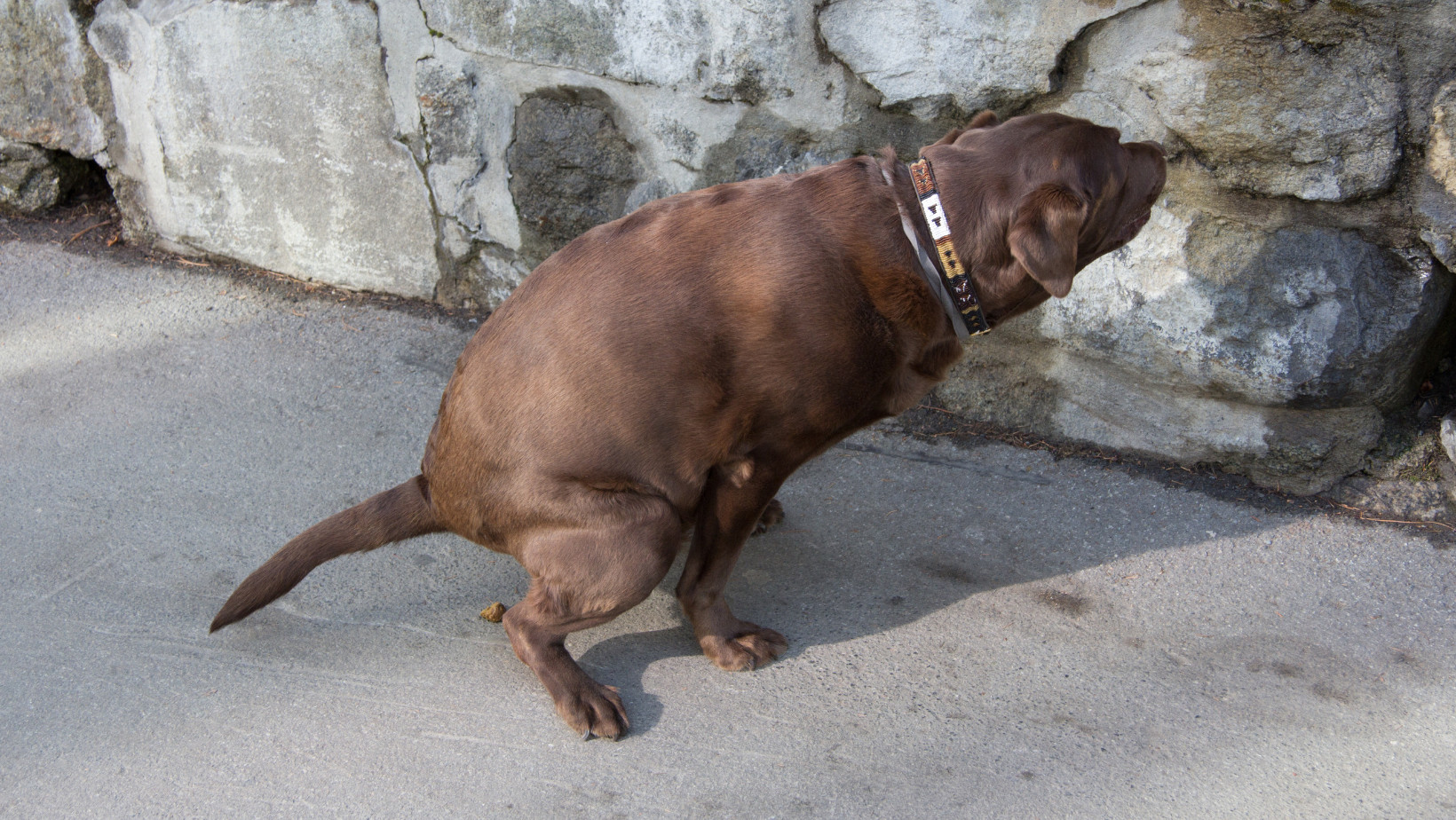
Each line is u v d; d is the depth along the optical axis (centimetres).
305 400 361
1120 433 329
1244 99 268
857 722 242
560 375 229
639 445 231
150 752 233
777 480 247
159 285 427
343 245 416
